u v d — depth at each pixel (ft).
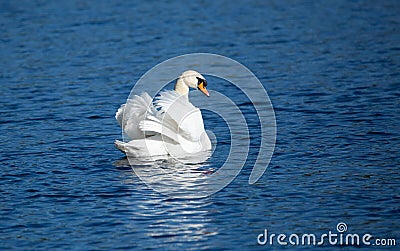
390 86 77.10
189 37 103.40
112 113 70.64
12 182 51.47
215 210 46.37
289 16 116.88
